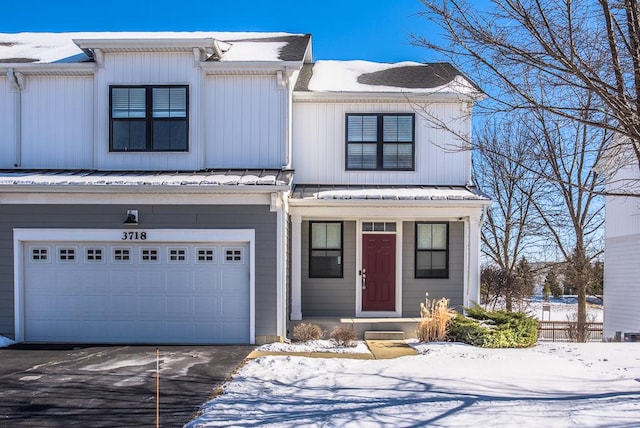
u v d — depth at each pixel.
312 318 13.79
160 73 12.72
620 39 7.69
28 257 11.97
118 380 8.35
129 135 12.77
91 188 11.33
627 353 10.95
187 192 11.56
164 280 11.94
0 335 11.80
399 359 10.07
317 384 8.08
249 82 12.89
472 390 7.74
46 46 14.91
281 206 11.76
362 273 14.20
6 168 12.95
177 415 6.64
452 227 14.30
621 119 7.33
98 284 11.95
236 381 8.26
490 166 25.14
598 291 25.69
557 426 6.03
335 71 16.14
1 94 13.09
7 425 6.27
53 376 8.59
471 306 13.23
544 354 10.76
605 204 20.66
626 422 6.13
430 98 14.16
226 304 11.90
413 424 6.12
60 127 13.05
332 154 14.39
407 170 14.34
